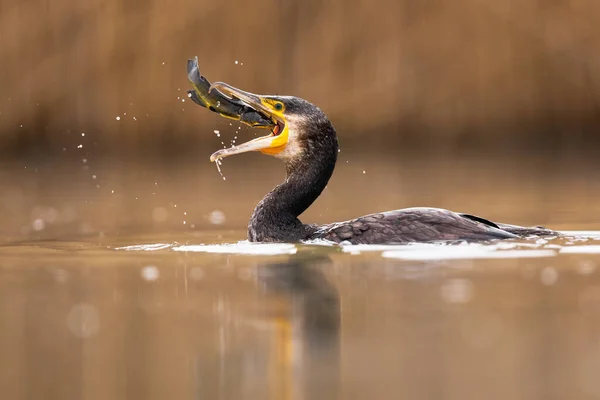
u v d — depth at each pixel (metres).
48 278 9.86
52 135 27.11
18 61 27.03
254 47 27.14
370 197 19.03
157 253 11.48
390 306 8.05
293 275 9.50
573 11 26.75
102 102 27.02
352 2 27.39
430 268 9.58
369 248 10.81
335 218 15.89
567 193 18.73
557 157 26.53
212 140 27.48
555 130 27.09
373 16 27.42
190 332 7.46
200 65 26.95
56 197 19.86
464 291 8.51
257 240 11.95
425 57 27.39
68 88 27.03
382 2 27.38
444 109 27.39
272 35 27.22
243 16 27.08
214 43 27.03
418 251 10.45
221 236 13.23
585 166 24.23
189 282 9.41
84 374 6.54
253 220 12.05
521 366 6.37
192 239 12.91
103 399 6.03
